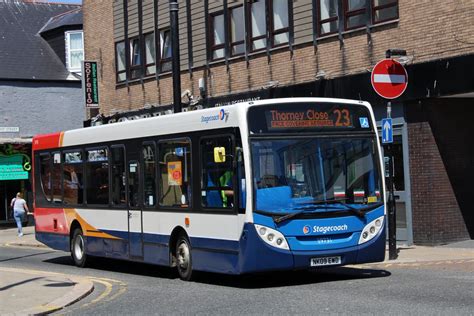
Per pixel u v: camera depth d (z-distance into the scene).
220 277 12.84
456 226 16.58
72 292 11.41
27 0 38.16
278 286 11.38
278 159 10.81
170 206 12.60
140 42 26.06
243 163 10.66
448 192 16.52
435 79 15.87
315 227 10.78
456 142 16.67
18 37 35.72
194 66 23.44
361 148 11.41
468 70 15.22
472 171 16.83
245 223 10.60
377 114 17.39
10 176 32.91
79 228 15.90
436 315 8.34
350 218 11.05
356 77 17.72
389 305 9.11
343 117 11.35
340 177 11.13
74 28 35.00
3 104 33.31
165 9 24.77
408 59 16.47
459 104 16.78
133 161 13.74
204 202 11.65
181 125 12.28
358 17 18.05
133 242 13.70
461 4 15.43
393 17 17.12
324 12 19.02
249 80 21.31
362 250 11.10
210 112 11.52
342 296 9.98
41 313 9.80
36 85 34.19
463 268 12.86
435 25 15.98
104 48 28.05
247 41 21.33
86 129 15.48
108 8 27.78
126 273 14.64
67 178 16.28
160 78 25.11
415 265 13.55
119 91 27.23
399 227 17.03
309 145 11.02
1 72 33.34
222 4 22.30
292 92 19.52
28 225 33.41
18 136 33.56
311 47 19.20
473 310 8.59
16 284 12.43
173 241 12.62
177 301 10.36
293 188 10.80
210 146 11.52
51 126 34.44
